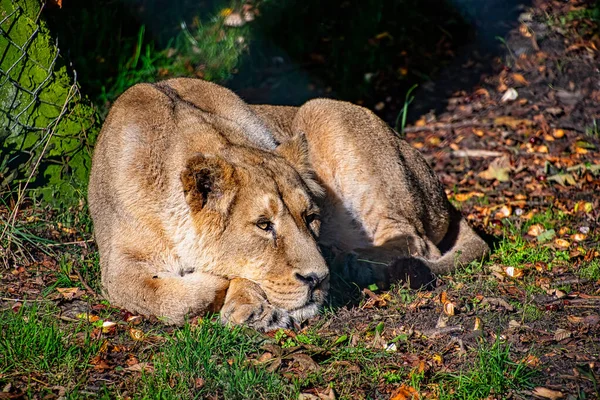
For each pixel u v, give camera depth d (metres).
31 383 6.83
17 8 10.64
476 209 12.66
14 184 10.30
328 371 7.17
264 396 6.72
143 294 8.12
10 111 10.55
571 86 17.22
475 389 6.87
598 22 19.34
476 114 16.75
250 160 8.19
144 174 8.42
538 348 7.65
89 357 7.27
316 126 10.66
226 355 7.39
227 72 18.05
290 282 7.89
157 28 18.70
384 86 18.31
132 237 8.40
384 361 7.40
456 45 19.39
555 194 13.21
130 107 8.92
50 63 10.92
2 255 9.16
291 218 7.95
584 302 8.74
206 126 8.71
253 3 19.62
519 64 18.17
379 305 8.58
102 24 17.34
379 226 10.29
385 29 19.72
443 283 9.30
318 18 19.97
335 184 10.48
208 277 8.15
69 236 9.91
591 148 15.02
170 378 6.95
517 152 14.98
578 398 6.76
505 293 9.00
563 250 10.45
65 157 10.79
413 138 16.33
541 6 20.11
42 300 8.41
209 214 8.00
